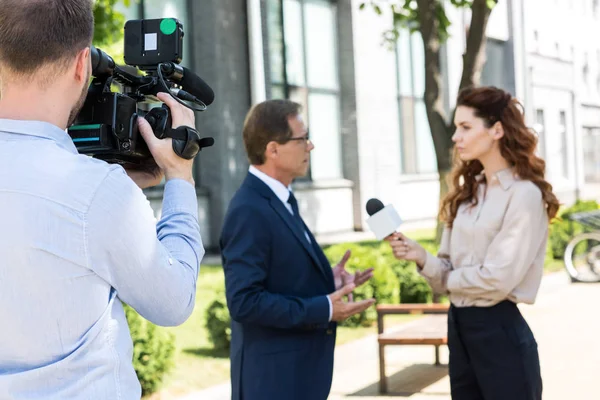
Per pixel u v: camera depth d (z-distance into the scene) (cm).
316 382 303
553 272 1236
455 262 314
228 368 659
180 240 173
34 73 158
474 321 302
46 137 159
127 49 206
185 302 166
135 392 162
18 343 152
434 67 1073
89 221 153
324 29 1744
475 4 1029
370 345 742
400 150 1988
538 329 799
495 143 305
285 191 317
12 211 152
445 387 590
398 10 1305
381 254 935
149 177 200
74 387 152
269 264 301
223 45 1426
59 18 157
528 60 2570
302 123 316
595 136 3203
